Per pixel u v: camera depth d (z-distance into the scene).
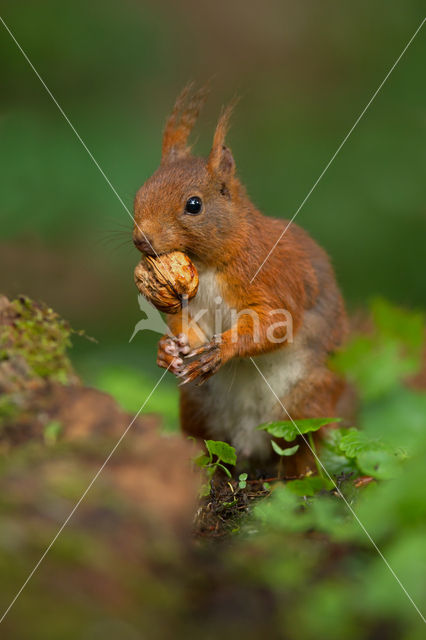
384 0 19.67
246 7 21.91
